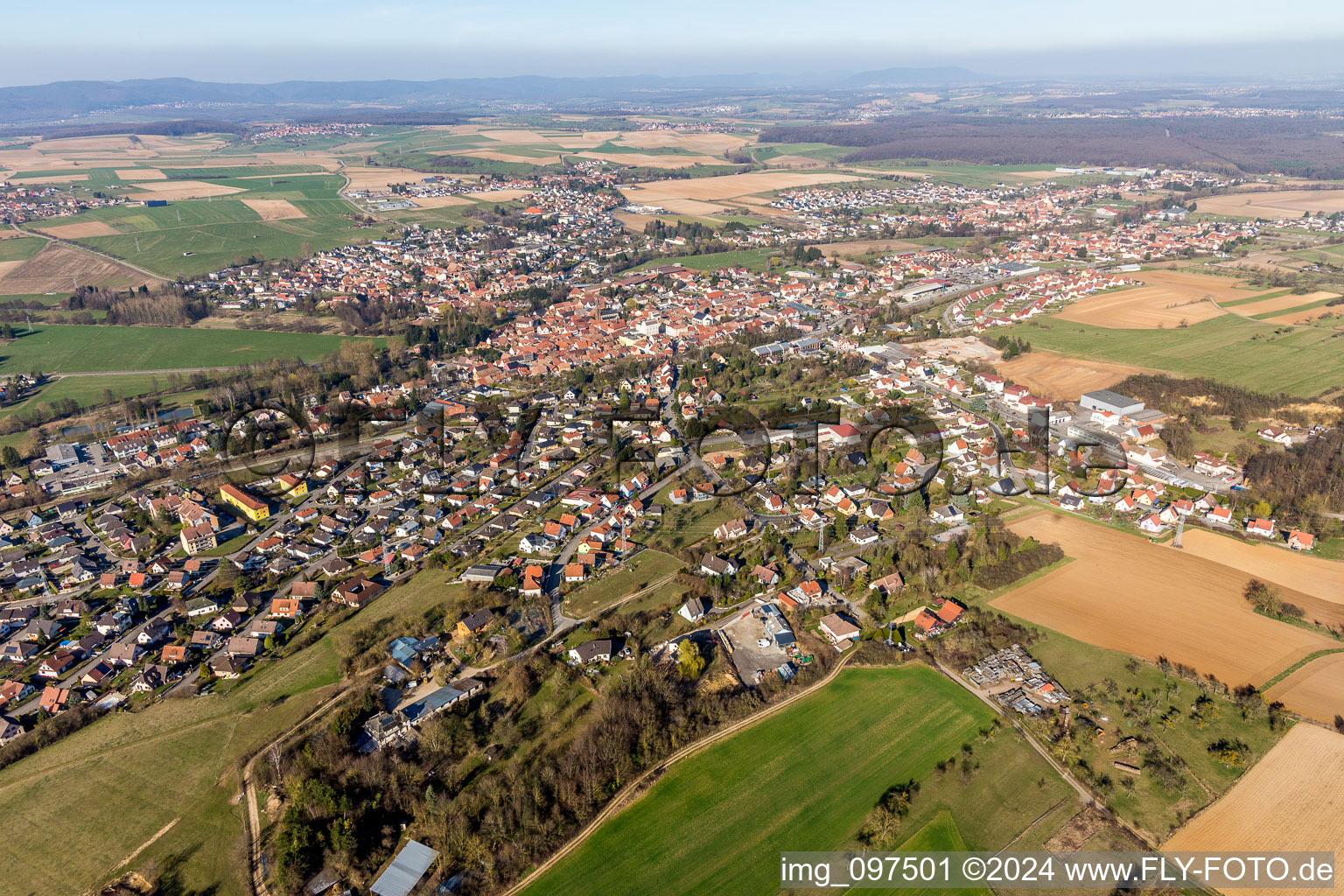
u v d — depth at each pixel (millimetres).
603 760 113812
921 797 109938
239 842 106688
